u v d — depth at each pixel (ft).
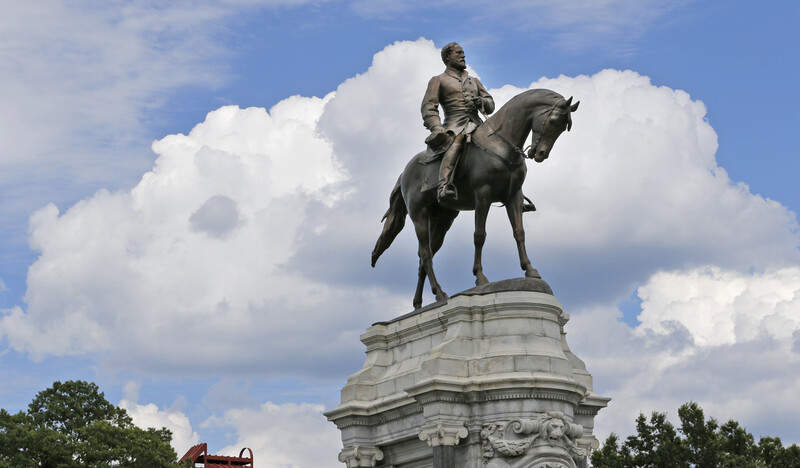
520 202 72.69
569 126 69.62
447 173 72.23
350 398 74.43
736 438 123.85
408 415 71.15
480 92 75.61
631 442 125.18
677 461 120.98
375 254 82.84
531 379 66.33
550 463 65.77
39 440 108.17
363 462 73.31
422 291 78.38
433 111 74.08
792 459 122.93
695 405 124.36
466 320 69.67
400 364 74.43
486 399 67.10
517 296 69.10
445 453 66.49
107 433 112.57
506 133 71.20
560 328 74.23
